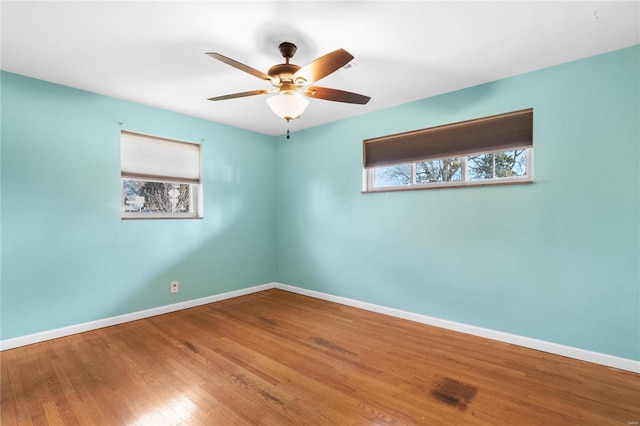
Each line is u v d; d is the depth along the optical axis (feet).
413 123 10.59
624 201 7.27
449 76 8.70
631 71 7.16
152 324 10.28
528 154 8.75
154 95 10.02
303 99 6.93
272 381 6.84
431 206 10.25
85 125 9.62
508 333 8.82
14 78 8.42
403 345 8.69
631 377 6.94
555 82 8.07
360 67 8.14
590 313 7.68
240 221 13.88
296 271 14.51
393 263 11.17
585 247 7.73
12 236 8.42
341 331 9.72
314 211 13.69
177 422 5.52
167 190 11.85
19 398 6.19
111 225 10.16
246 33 6.56
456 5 5.68
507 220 8.82
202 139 12.48
